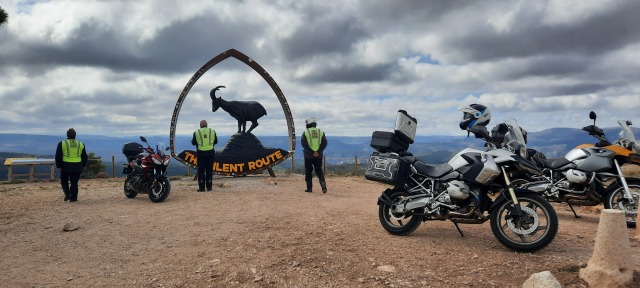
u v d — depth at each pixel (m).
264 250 5.84
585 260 5.07
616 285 4.14
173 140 16.55
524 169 5.58
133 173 11.25
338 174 20.20
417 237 6.55
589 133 7.78
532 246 5.41
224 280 4.70
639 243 5.88
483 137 6.05
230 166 16.97
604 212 4.34
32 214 9.09
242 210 9.20
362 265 5.14
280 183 15.05
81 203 10.55
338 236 6.61
